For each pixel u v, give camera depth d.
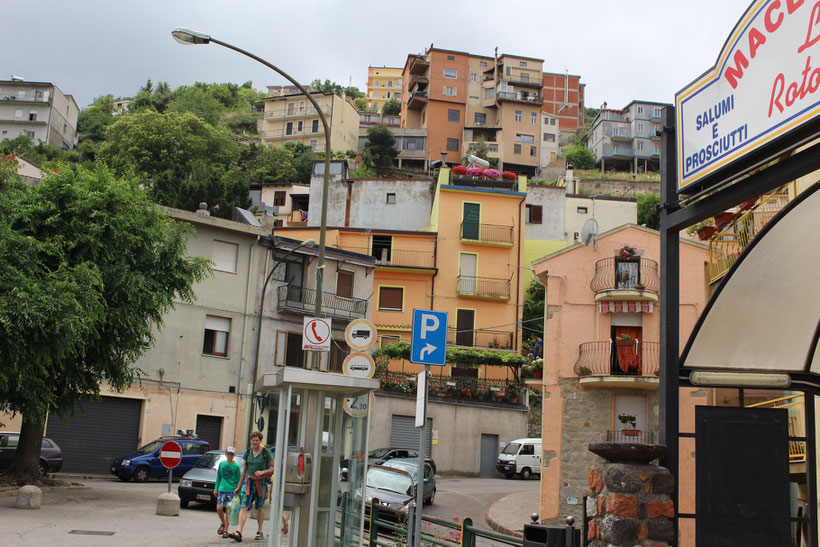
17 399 19.95
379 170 98.19
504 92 102.38
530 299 56.59
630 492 6.46
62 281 19.48
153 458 28.98
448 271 50.50
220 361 35.84
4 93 110.81
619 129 108.00
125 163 91.06
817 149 5.42
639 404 24.14
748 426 6.77
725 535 6.54
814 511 6.73
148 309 22.42
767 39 5.92
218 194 52.97
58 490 22.25
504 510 24.77
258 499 14.22
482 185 54.31
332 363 41.28
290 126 110.94
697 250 23.59
